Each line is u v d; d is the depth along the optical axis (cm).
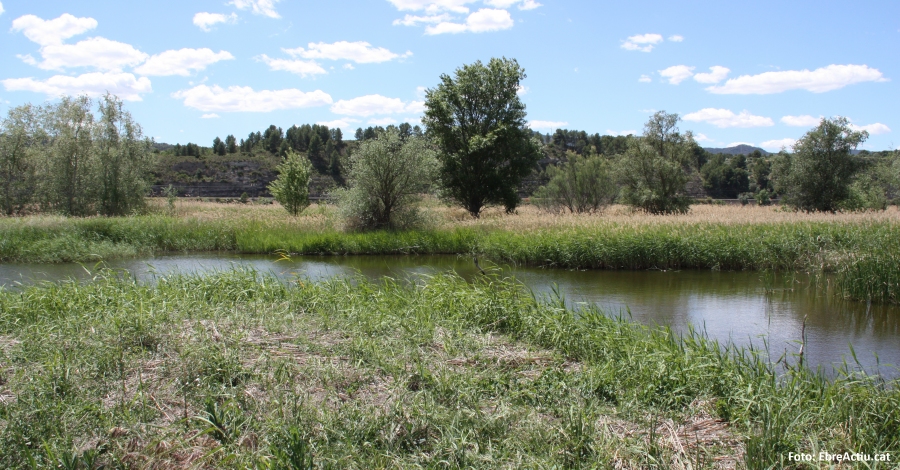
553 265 1938
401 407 466
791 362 823
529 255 1983
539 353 664
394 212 2772
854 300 1305
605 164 4031
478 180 3562
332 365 558
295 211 3672
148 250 2247
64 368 528
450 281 1029
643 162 3734
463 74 3541
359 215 2689
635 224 2100
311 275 1684
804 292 1419
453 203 3697
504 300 839
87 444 418
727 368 618
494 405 500
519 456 412
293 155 3703
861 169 3791
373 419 446
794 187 3878
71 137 3556
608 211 3628
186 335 635
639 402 522
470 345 675
